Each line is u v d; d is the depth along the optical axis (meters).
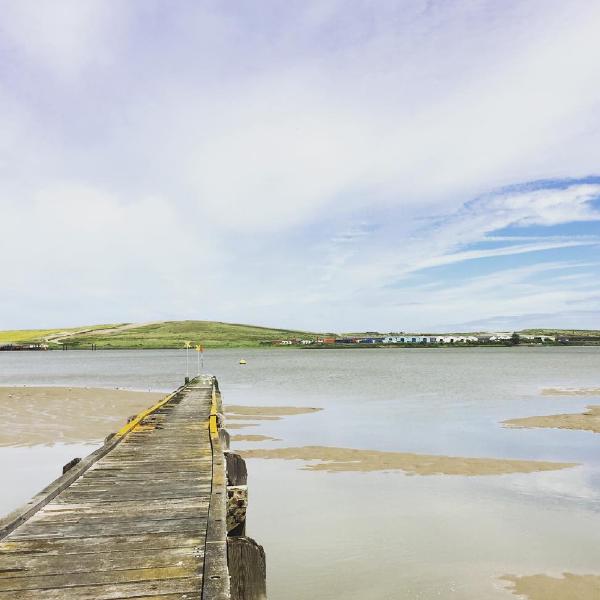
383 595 8.58
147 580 4.43
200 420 15.24
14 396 36.50
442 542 10.66
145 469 8.84
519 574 9.30
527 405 31.72
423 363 92.25
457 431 23.00
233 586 5.62
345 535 11.03
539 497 13.57
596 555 10.05
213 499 6.72
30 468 16.44
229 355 142.50
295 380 53.16
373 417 27.11
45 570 4.62
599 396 36.56
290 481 15.13
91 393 38.91
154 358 121.38
